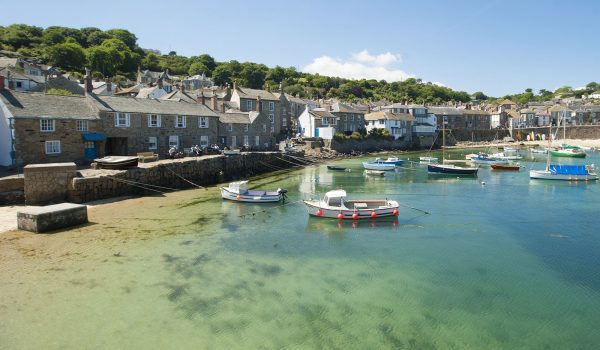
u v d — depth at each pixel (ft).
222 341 42.01
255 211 101.04
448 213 102.78
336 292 54.13
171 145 166.50
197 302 50.34
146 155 139.33
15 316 45.96
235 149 184.75
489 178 171.63
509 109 489.26
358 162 238.89
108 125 141.79
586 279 59.77
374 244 76.07
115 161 115.24
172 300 50.70
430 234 83.41
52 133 122.52
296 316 47.34
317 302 51.03
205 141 182.70
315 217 95.55
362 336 43.39
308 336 43.19
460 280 59.00
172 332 43.47
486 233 84.48
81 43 510.17
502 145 374.22
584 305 51.47
